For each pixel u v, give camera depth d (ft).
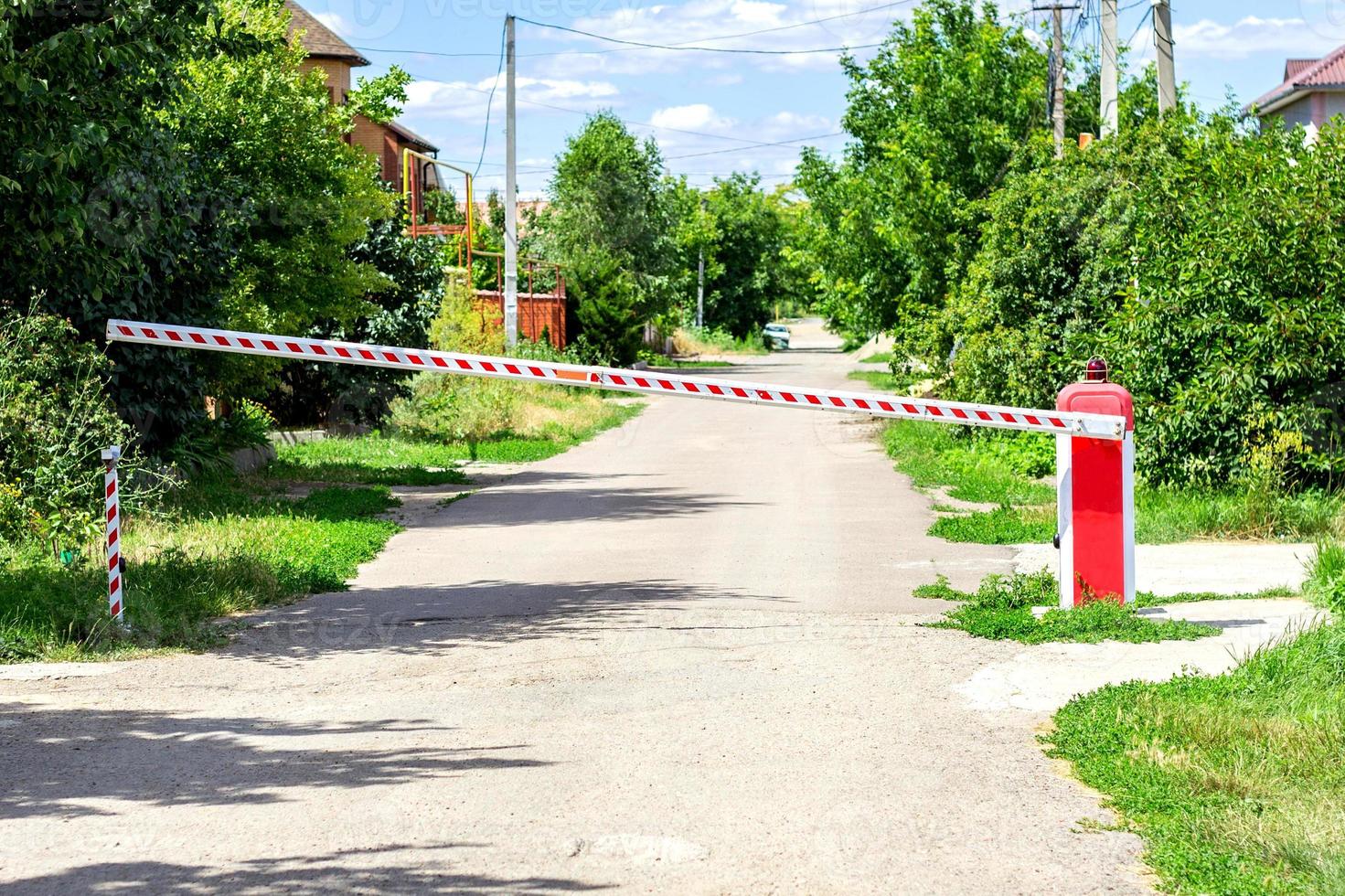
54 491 43.96
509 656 30.04
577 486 70.03
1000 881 16.63
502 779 20.92
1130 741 21.93
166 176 53.93
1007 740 23.11
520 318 157.17
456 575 42.37
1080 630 30.96
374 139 181.27
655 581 40.52
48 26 34.78
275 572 39.19
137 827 18.72
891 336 114.73
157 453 59.16
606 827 18.65
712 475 74.59
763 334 321.11
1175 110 67.21
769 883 16.58
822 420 117.70
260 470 69.56
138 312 55.88
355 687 27.35
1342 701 23.95
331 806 19.60
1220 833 17.72
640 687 27.12
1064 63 104.88
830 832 18.44
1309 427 51.67
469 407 95.09
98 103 36.14
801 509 58.75
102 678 28.12
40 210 35.42
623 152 215.51
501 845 17.94
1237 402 51.31
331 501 58.59
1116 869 17.03
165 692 26.91
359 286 77.20
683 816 19.16
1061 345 71.20
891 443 87.35
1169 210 55.77
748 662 29.27
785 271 335.06
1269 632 30.68
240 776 21.12
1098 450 33.19
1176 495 51.57
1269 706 23.86
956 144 107.96
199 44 38.93
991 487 62.49
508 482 72.79
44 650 30.27
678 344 262.88
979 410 32.14
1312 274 51.88
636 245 219.82
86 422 46.96
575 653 30.35
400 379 95.25
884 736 23.34
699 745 22.81
